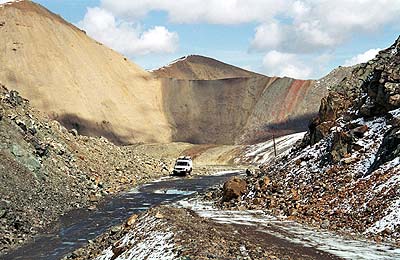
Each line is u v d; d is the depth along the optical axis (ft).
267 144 301.63
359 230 64.85
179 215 72.64
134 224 69.82
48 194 107.34
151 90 458.09
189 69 637.71
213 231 60.13
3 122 118.83
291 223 72.13
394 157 77.41
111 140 375.45
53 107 370.53
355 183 78.43
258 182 98.94
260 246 53.88
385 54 120.88
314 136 109.91
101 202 120.16
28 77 384.06
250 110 433.07
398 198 66.28
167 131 420.77
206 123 431.84
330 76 437.99
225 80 464.24
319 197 80.94
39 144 125.59
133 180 160.45
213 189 131.75
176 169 189.57
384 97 94.73
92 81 419.13
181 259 47.75
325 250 53.67
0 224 82.89
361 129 92.53
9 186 97.50
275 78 452.76
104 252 66.23
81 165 145.07
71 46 437.99
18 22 423.64
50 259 70.69
